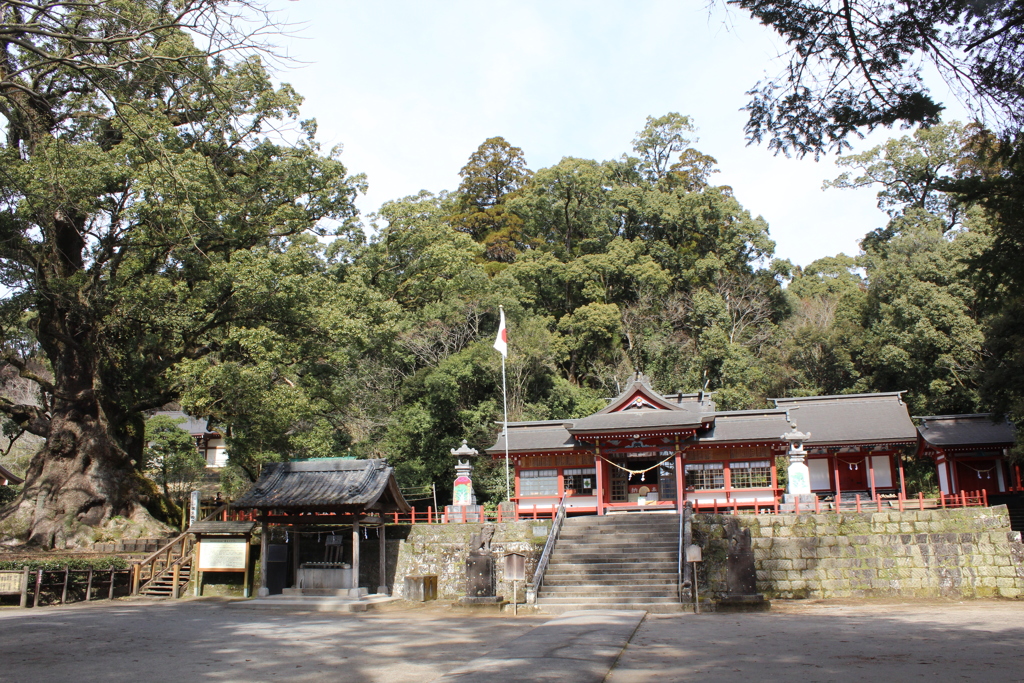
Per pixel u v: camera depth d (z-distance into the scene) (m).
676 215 53.81
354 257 31.06
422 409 38.12
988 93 8.20
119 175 20.91
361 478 21.95
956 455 30.98
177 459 33.75
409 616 17.91
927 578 20.81
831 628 13.41
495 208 57.38
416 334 41.25
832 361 46.72
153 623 15.88
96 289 24.33
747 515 22.31
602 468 28.38
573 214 55.56
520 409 38.94
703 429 27.44
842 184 52.31
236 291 23.67
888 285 41.03
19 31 9.30
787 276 55.88
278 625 15.66
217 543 22.73
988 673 8.50
